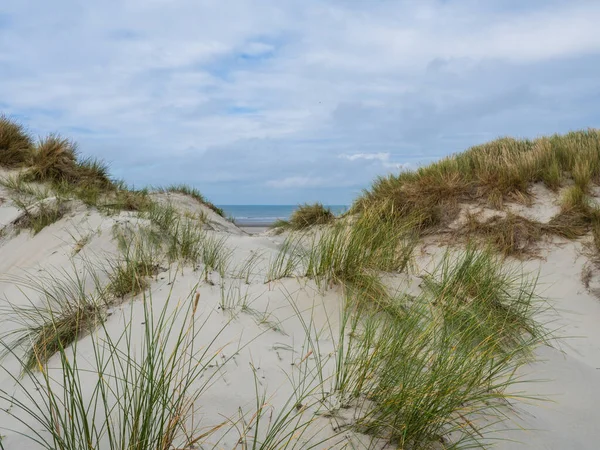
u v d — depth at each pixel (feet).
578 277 19.86
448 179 27.66
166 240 18.20
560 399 10.25
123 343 10.09
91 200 22.89
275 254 19.80
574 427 9.26
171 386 8.30
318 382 8.91
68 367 6.89
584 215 23.11
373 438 7.45
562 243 21.97
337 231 14.35
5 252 18.78
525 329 13.53
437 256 22.20
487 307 13.38
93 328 11.10
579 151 28.17
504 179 26.27
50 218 20.44
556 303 18.53
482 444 7.93
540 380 10.80
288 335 10.64
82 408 6.42
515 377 10.68
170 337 10.21
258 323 10.94
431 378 8.25
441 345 9.53
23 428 7.42
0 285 16.28
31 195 23.67
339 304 11.96
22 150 28.25
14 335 11.86
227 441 7.12
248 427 7.36
